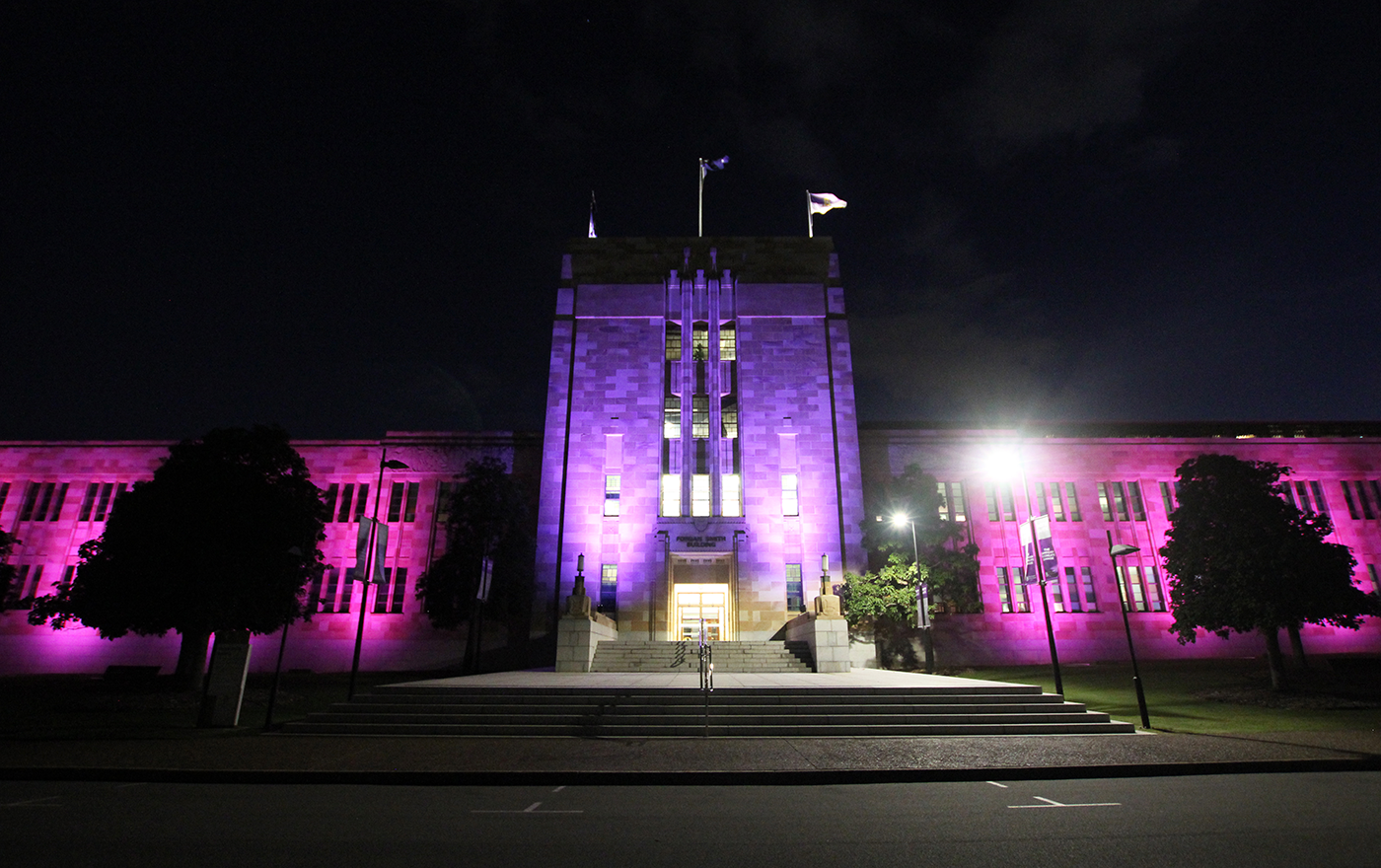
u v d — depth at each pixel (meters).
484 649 44.16
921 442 50.22
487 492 41.50
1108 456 50.22
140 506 29.62
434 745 16.52
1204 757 14.59
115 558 28.91
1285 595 26.81
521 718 18.80
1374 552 48.19
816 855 8.62
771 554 43.81
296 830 9.80
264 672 44.47
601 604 42.88
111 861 8.32
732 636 42.25
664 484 45.84
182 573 28.58
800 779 13.20
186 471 30.34
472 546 40.16
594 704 19.77
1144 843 8.99
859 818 10.48
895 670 41.44
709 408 47.22
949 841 9.19
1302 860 8.25
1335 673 32.84
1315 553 27.22
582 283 50.22
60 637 45.75
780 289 50.00
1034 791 12.34
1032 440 50.50
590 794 12.27
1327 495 49.62
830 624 31.00
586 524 44.31
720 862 8.37
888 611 38.72
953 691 20.53
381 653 44.69
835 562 43.72
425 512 48.03
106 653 45.34
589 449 46.00
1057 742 16.67
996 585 47.25
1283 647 45.81
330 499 48.88
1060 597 47.22
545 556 43.78
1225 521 28.84
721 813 10.84
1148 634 46.25
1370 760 14.11
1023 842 9.11
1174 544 30.22
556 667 30.75
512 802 11.63
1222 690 28.31
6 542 45.03
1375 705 24.45
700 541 43.47
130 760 14.46
